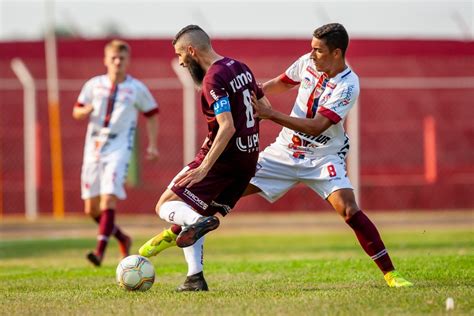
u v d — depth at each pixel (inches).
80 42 2292.1
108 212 1160.8
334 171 800.3
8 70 2268.7
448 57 2338.8
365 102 2311.8
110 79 1202.0
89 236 1766.7
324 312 614.5
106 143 1195.3
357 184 2182.6
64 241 1636.3
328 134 802.8
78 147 2261.3
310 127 767.7
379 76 2314.2
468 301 657.6
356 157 2175.2
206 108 728.3
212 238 1694.1
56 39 2298.2
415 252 1209.4
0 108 2255.2
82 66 2281.0
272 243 1556.3
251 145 744.3
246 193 836.6
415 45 2342.5
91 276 944.9
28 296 749.9
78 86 2268.7
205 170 703.7
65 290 792.9
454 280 812.0
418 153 2317.9
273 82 845.2
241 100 729.6
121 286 767.1
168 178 2251.5
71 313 636.1
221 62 726.5
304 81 808.3
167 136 2265.0
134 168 2202.3
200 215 722.2
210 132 743.1
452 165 2319.1
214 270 994.1
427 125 2290.8
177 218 730.8
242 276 919.0
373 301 660.1
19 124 2258.9
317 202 2268.7
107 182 1174.3
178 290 761.0
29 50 2281.0
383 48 2333.9
